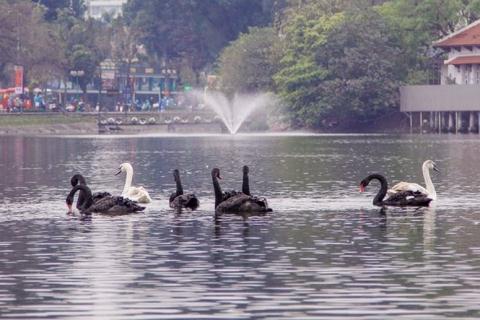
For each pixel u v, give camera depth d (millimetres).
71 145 151875
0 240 48938
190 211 59781
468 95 194000
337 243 47625
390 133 199375
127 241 48375
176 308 35156
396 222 54781
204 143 157250
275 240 48531
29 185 80375
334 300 36156
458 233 50562
